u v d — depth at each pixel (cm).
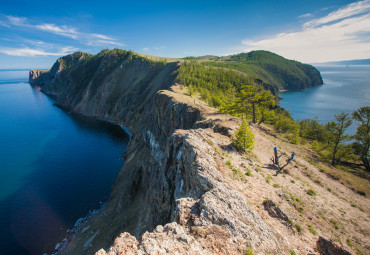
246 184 1934
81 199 6150
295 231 1543
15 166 8088
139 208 4303
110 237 3925
